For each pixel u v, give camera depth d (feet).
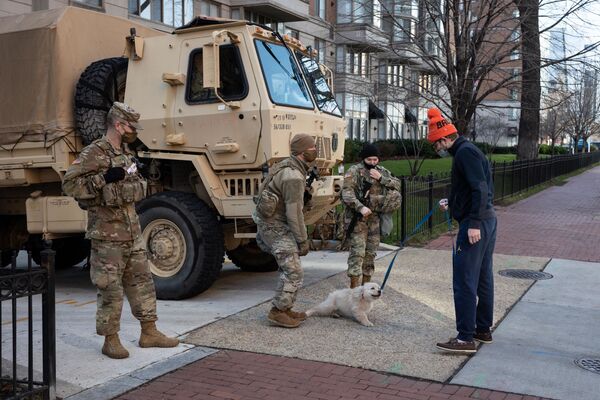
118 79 24.70
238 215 22.34
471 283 17.12
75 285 27.48
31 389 13.41
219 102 22.41
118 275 16.43
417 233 38.40
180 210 22.68
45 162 24.29
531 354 17.44
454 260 17.48
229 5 85.40
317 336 18.83
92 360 16.57
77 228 24.12
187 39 23.12
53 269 13.62
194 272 22.67
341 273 28.14
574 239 39.68
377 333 19.20
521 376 15.70
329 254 33.32
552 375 15.80
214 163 22.58
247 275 28.71
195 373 15.75
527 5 46.44
